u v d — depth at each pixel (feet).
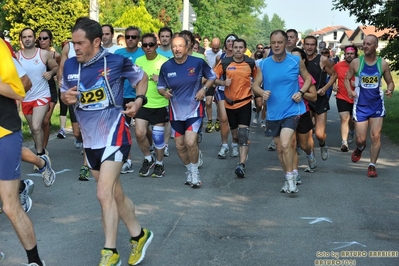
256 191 27.32
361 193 26.94
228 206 24.45
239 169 29.86
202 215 23.00
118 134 16.63
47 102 31.07
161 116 30.04
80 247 19.13
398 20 49.34
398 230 21.22
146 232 17.70
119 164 16.63
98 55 16.46
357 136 31.50
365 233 20.80
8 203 15.65
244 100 30.89
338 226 21.62
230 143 42.47
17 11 67.87
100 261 16.44
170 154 37.42
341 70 38.65
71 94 16.25
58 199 25.43
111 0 114.52
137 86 17.17
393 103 79.66
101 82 16.46
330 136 47.16
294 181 26.30
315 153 38.42
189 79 26.89
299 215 23.09
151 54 29.96
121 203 17.06
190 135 27.12
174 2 157.48
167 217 22.65
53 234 20.48
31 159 20.54
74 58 16.71
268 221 22.22
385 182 29.45
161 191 27.17
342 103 38.88
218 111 35.81
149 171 31.86
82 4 71.10
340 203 25.04
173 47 26.76
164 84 27.43
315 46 33.88
